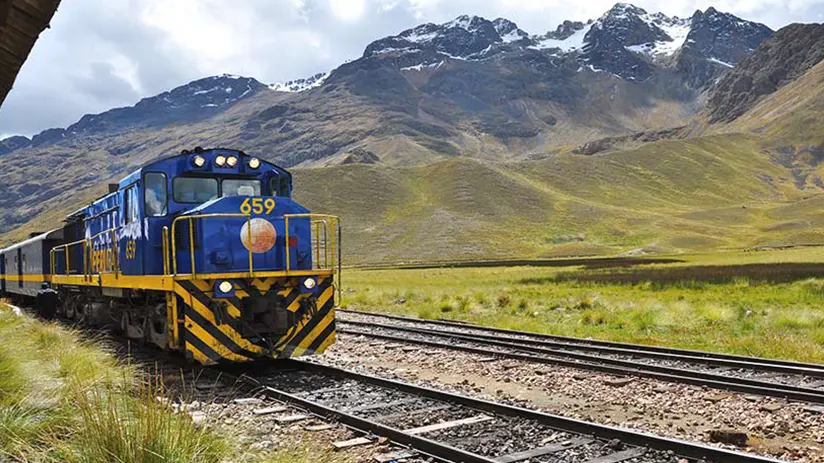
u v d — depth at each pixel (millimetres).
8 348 10742
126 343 17453
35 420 7531
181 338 13250
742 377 12922
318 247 14742
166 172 14594
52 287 24406
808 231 186000
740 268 61750
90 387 8789
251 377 12648
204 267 13430
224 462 6781
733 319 22750
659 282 45094
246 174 15352
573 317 25766
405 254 174375
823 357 15234
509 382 12977
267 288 13555
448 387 12359
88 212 20797
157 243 14430
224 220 13742
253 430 8508
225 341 13062
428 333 19828
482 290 42219
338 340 18922
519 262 123188
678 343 18344
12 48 7871
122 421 6766
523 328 22828
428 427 8961
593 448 8016
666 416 10234
